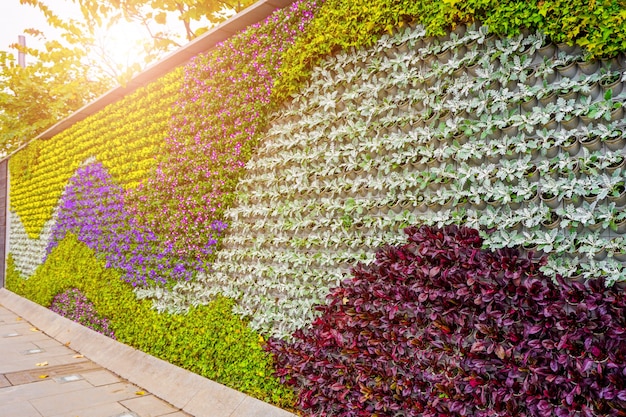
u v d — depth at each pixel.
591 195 2.47
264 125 4.43
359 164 3.50
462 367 2.80
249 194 4.57
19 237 11.63
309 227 3.92
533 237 2.64
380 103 3.45
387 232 3.36
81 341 7.13
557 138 2.56
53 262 9.17
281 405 3.93
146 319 5.93
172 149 5.64
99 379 5.54
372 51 3.49
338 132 3.67
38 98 14.78
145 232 6.04
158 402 4.74
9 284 12.19
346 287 3.46
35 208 10.41
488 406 2.71
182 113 5.51
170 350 5.34
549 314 2.41
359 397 3.27
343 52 3.70
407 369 3.09
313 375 3.59
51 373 5.79
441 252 2.87
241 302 4.63
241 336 4.45
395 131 3.36
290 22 4.16
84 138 8.04
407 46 3.28
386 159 3.37
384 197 3.40
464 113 2.96
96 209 7.31
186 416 4.37
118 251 6.73
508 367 2.58
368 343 3.21
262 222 4.35
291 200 4.13
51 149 9.59
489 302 2.69
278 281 4.20
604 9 2.32
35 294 9.98
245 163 4.63
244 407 4.06
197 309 5.11
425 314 3.05
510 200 2.71
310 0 4.00
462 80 2.98
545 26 2.55
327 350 3.59
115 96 7.20
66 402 4.71
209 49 5.38
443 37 3.09
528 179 2.70
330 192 3.76
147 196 6.02
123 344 6.28
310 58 3.90
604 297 2.31
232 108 4.75
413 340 2.99
